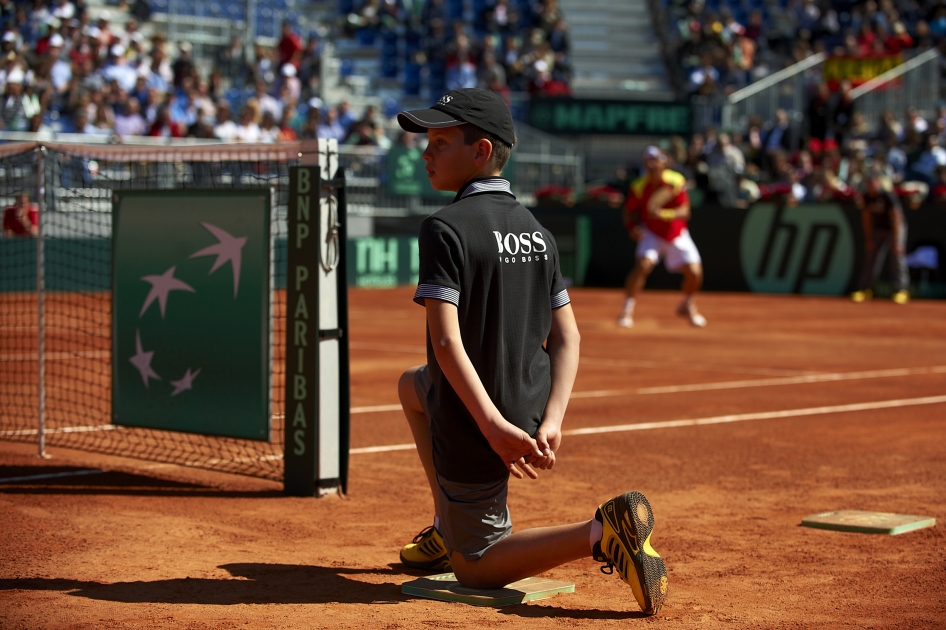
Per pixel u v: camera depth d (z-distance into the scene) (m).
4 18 28.92
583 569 5.43
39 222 8.34
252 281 7.29
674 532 6.12
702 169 29.33
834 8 39.88
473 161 4.50
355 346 16.20
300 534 6.08
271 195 7.20
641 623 4.34
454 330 4.22
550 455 4.35
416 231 29.55
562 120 32.44
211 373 7.50
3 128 23.97
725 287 27.75
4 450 8.57
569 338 4.65
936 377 13.30
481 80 35.31
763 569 5.32
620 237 29.16
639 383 12.62
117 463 8.12
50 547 5.65
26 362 13.79
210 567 5.30
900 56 32.88
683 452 8.58
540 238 4.55
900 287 24.89
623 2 41.38
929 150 29.19
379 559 5.55
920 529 6.20
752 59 37.22
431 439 4.73
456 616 4.42
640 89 38.22
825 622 4.39
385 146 29.91
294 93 31.44
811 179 27.92
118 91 25.97
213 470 7.70
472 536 4.64
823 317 21.36
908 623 4.38
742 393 11.86
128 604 4.59
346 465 7.07
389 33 37.84
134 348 7.88
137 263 7.84
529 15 38.72
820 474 7.79
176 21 32.47
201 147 7.72
